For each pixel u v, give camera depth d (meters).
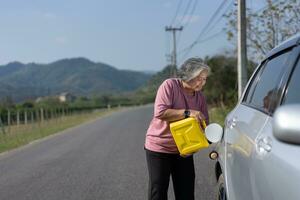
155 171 5.66
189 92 5.59
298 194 2.78
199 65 5.47
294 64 3.62
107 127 29.53
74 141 20.80
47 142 21.61
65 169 12.44
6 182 10.99
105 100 125.81
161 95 5.52
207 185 9.54
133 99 131.75
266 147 3.41
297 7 23.53
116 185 10.02
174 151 5.63
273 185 3.14
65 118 49.75
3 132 27.88
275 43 24.50
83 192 9.50
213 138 5.19
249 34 24.91
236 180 4.34
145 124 30.28
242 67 19.55
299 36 3.85
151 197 5.72
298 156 2.91
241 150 4.20
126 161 13.30
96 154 15.24
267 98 4.09
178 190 5.80
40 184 10.50
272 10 23.98
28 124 39.59
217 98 45.69
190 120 5.22
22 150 18.69
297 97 3.32
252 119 4.20
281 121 2.54
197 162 12.26
